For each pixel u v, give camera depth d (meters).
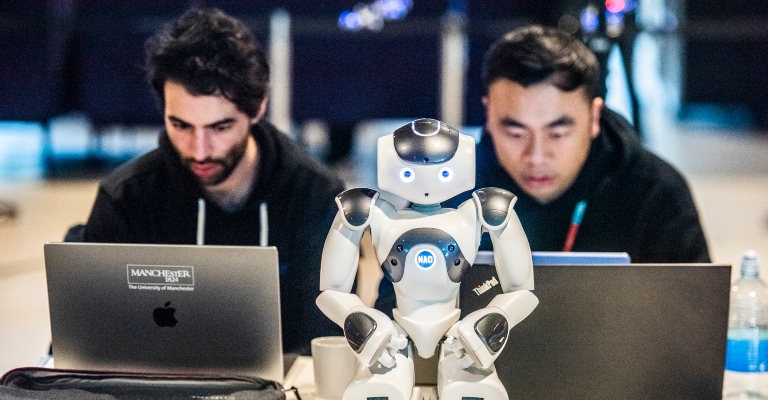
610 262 1.60
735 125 10.70
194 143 1.99
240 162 2.12
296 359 1.91
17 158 8.34
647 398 1.55
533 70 1.93
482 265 1.54
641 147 2.21
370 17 6.23
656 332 1.54
